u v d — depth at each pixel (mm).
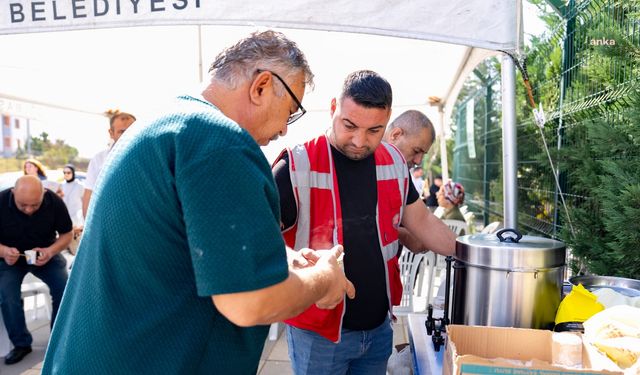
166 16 1942
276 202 900
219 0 1910
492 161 5020
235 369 977
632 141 1778
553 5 2725
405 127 2475
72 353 905
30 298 4965
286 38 1036
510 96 1843
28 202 3357
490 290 1265
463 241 1358
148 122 894
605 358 974
